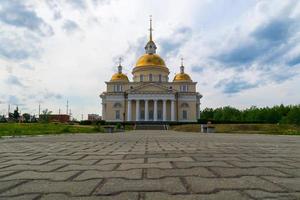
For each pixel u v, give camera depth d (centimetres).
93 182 471
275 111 10706
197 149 1136
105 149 1132
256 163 709
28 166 658
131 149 1130
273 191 407
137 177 516
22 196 380
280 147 1273
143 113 7519
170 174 547
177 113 7475
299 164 693
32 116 9294
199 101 8088
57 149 1133
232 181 479
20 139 1931
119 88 7794
